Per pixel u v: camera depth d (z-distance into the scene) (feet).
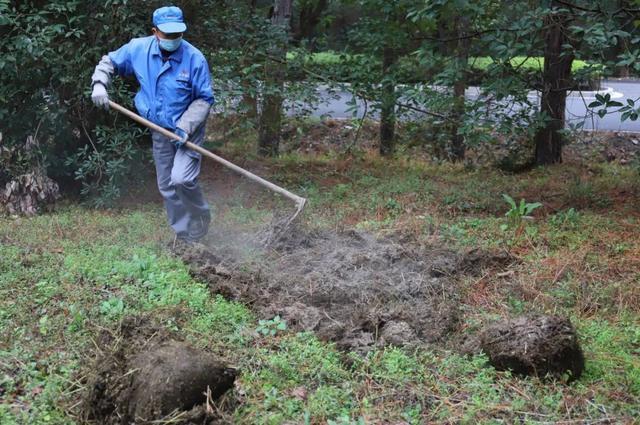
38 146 30.27
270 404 13.76
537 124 32.99
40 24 30.35
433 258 22.75
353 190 33.55
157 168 23.47
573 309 19.77
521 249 24.57
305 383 14.87
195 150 22.39
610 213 29.25
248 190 33.35
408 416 13.83
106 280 19.06
